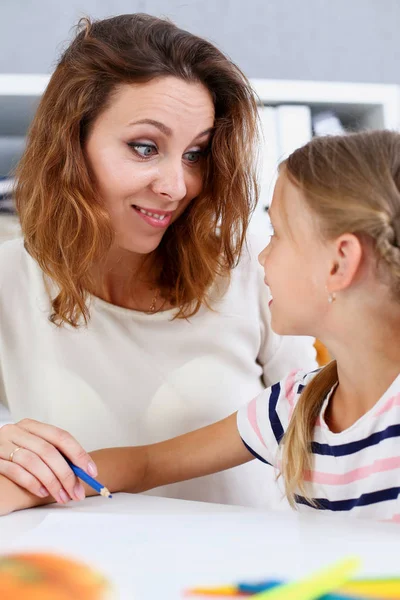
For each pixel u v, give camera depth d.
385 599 0.48
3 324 1.24
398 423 0.84
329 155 0.85
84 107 1.07
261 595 0.50
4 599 0.51
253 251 1.28
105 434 1.19
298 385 1.00
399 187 0.80
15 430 0.90
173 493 1.19
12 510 0.80
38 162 1.15
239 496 1.22
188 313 1.22
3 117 2.08
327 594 0.49
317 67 2.55
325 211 0.83
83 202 1.09
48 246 1.15
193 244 1.19
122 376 1.20
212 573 0.54
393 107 2.13
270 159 2.05
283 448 0.93
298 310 0.88
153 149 1.07
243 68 2.50
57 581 0.54
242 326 1.25
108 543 0.62
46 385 1.20
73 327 1.20
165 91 1.04
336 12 2.55
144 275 1.22
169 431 1.21
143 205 1.09
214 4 2.47
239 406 1.24
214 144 1.14
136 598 0.50
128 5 2.39
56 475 0.84
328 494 0.89
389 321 0.84
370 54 2.58
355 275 0.83
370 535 0.62
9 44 2.32
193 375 1.21
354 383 0.88
